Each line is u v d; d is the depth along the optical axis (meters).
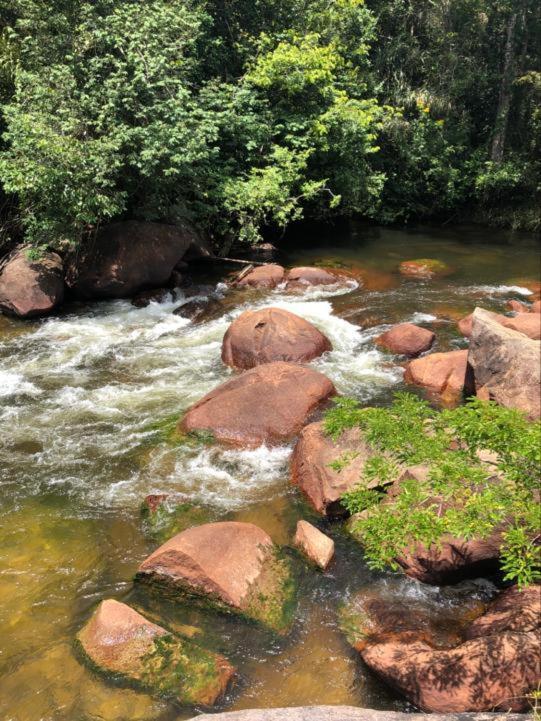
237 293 12.88
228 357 9.72
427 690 4.28
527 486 4.16
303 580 5.51
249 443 7.48
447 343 10.39
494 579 5.48
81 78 12.45
